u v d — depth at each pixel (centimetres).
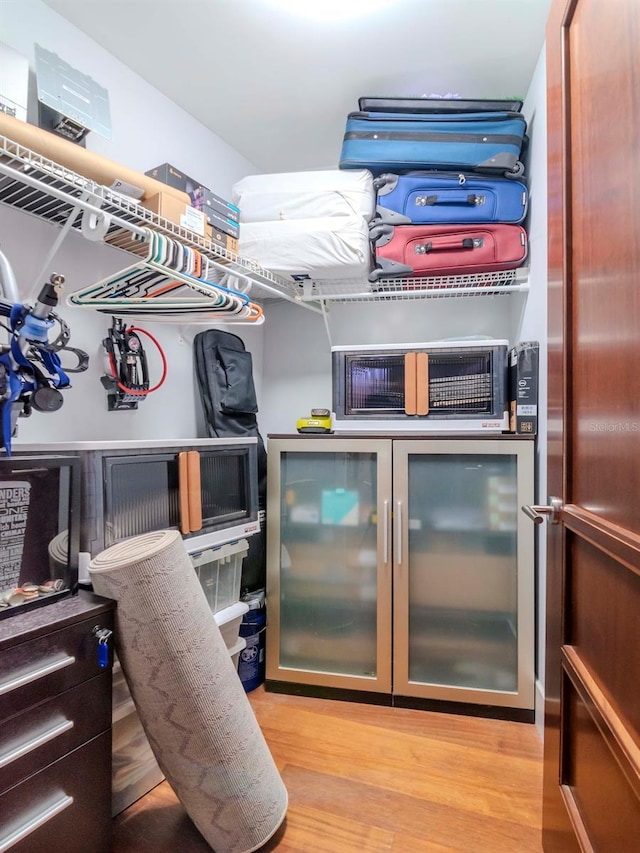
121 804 141
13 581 115
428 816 138
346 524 212
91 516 131
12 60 133
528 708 185
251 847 125
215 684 123
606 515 90
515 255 201
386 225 206
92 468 132
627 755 78
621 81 83
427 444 198
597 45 94
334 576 212
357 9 162
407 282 219
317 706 197
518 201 201
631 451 80
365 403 215
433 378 208
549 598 122
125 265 181
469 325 248
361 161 203
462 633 198
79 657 110
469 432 201
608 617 90
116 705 138
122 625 118
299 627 214
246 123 225
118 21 166
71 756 108
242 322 177
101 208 147
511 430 203
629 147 80
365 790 148
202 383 220
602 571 93
